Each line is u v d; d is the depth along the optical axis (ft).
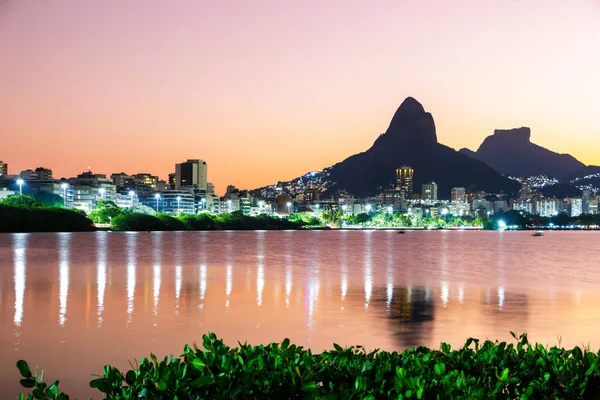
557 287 139.23
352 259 261.44
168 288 127.34
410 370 22.29
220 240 489.26
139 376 20.74
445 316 88.69
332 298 111.65
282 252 317.83
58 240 415.03
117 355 60.03
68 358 58.44
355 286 136.87
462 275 176.76
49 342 66.23
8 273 164.25
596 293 124.98
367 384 21.03
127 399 19.74
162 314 88.22
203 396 20.30
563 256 315.58
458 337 72.08
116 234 605.73
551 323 82.94
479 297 115.75
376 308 97.30
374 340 69.97
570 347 66.74
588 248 444.96
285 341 25.20
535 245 508.12
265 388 20.95
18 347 63.46
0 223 557.74
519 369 24.09
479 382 23.17
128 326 77.25
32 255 251.39
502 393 22.33
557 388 22.39
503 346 26.05
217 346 24.06
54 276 155.43
